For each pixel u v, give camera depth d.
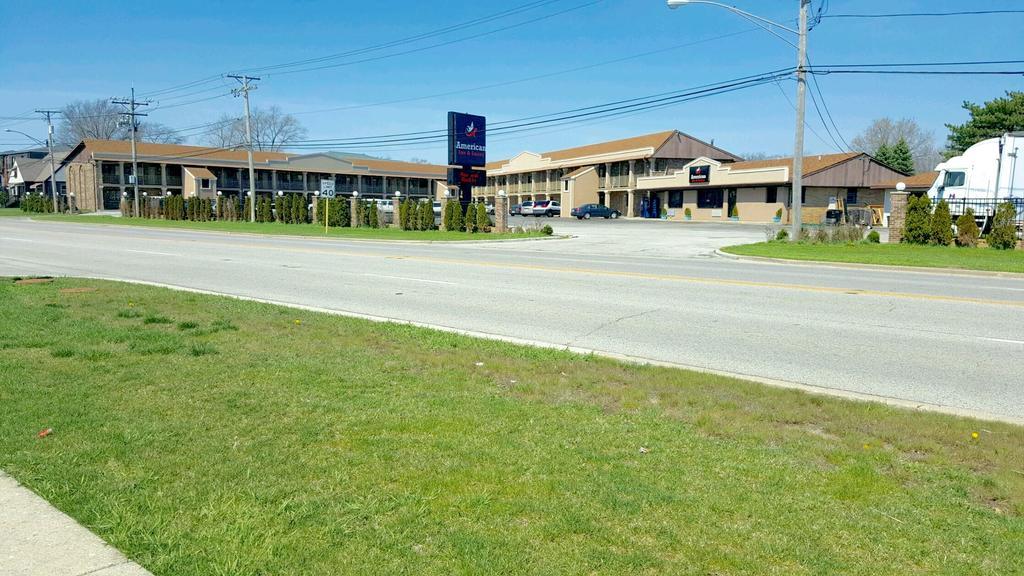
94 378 6.18
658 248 26.09
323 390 5.93
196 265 18.08
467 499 3.85
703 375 6.74
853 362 7.72
